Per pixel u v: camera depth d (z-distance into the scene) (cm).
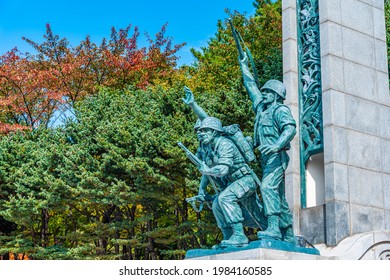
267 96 1166
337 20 1445
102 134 2319
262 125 1153
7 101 3098
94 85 3384
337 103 1377
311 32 1491
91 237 2534
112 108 2452
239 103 2236
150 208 2612
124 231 2878
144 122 2294
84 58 3334
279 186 1123
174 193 2416
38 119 3312
